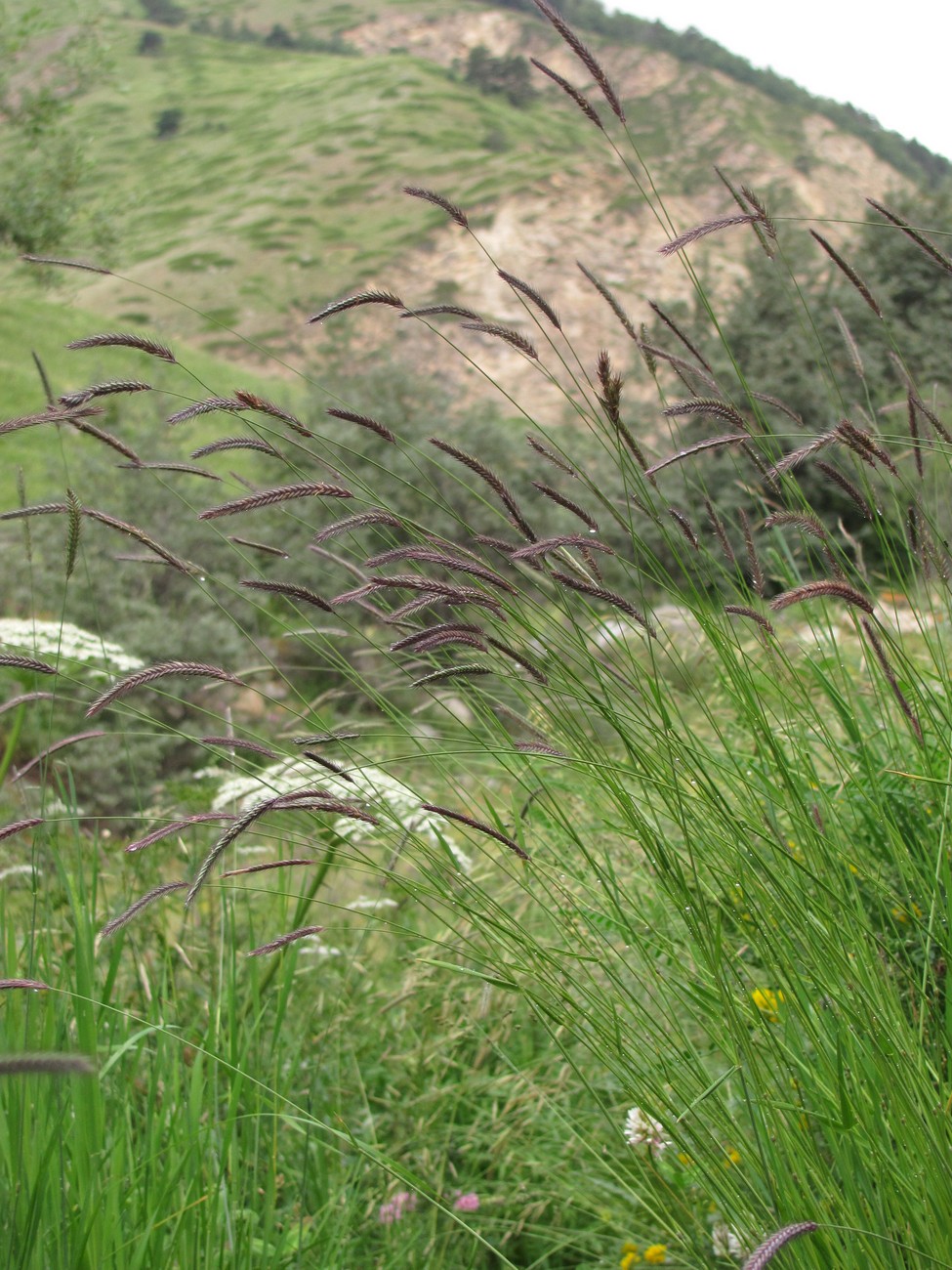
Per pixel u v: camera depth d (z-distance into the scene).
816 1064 1.54
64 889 2.05
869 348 9.97
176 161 69.12
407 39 103.31
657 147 76.50
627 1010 1.59
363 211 55.41
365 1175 2.19
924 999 1.48
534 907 2.46
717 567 1.83
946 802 1.62
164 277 48.72
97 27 14.30
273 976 2.43
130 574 8.34
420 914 3.04
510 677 1.60
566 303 45.03
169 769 6.64
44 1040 1.65
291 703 6.97
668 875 1.52
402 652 1.58
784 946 1.50
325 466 1.61
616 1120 2.14
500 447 10.84
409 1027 2.60
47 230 14.24
